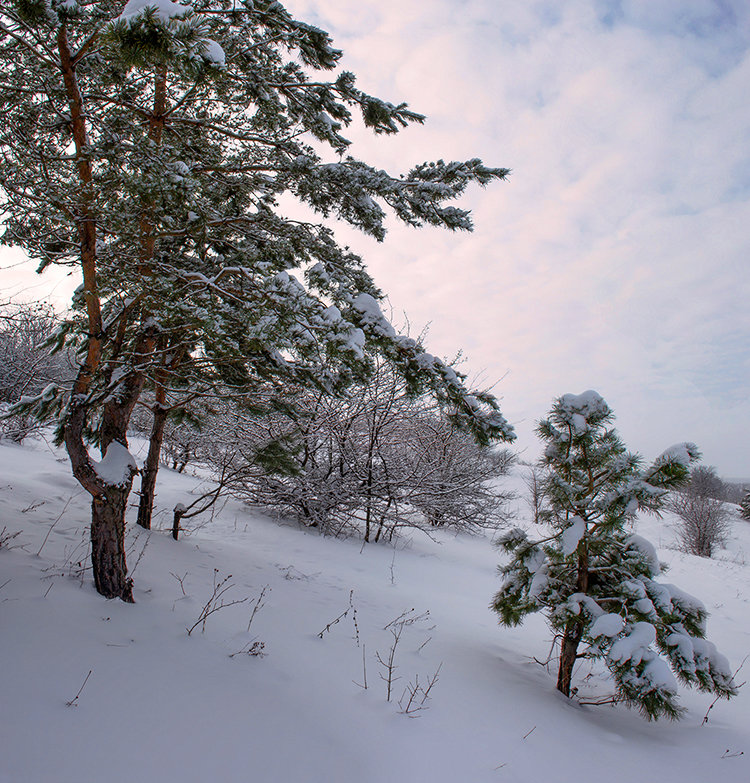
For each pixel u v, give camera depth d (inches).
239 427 410.6
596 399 182.1
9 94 152.9
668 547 979.3
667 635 160.4
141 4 99.7
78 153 145.6
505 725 140.4
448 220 189.0
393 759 111.7
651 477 169.5
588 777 121.9
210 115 192.7
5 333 450.0
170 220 141.0
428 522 561.6
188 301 153.6
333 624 193.0
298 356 159.0
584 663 221.8
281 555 307.4
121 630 136.0
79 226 147.7
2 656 108.7
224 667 131.7
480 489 550.3
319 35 182.4
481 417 183.6
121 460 163.9
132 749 93.2
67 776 83.0
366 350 174.6
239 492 444.5
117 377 176.9
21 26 138.8
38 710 96.0
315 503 422.9
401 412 468.8
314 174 187.6
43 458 419.5
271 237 211.0
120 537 158.2
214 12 165.8
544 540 185.5
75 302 188.4
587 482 180.7
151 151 139.8
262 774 96.0
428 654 187.0
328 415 423.8
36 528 207.9
